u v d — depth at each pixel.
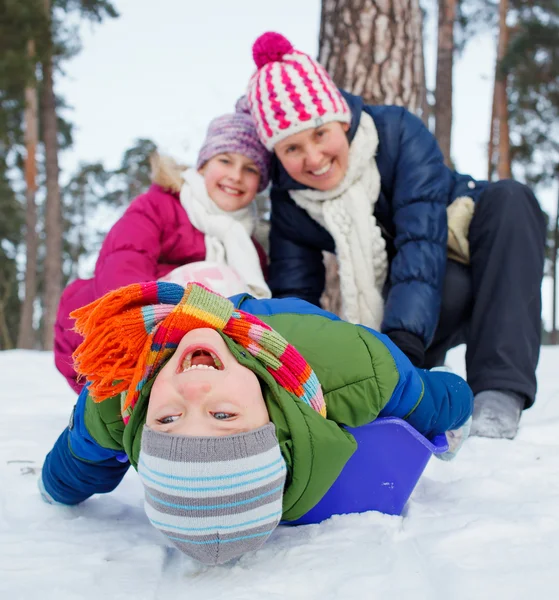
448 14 12.05
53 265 12.94
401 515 1.50
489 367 2.15
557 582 1.07
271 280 2.75
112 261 2.46
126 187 20.64
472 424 2.05
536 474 1.69
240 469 1.11
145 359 1.25
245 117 2.69
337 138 2.38
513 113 15.16
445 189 2.46
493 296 2.23
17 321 21.66
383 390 1.39
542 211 2.41
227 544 1.13
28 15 12.59
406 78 3.76
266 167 2.70
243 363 1.23
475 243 2.38
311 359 1.41
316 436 1.25
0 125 13.31
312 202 2.56
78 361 1.29
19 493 1.64
